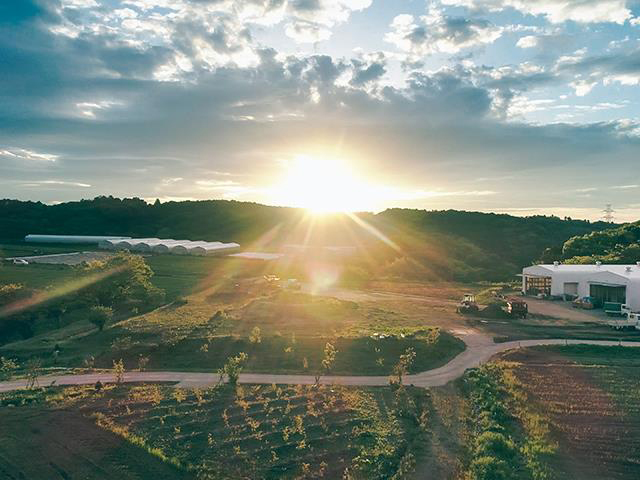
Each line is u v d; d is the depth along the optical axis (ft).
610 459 89.56
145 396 116.98
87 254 384.27
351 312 211.20
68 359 152.76
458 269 368.48
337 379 131.75
